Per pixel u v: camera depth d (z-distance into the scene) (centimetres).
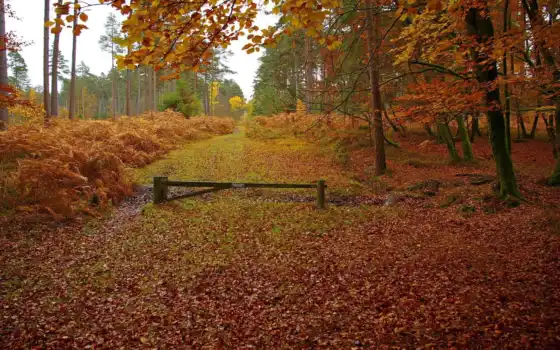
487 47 610
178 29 311
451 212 916
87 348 397
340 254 663
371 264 610
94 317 463
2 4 995
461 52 643
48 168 934
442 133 1662
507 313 425
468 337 386
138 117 2633
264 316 465
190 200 1071
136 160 1540
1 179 921
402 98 1180
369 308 469
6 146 1104
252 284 555
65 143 1166
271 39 341
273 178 1379
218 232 797
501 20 1038
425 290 504
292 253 677
